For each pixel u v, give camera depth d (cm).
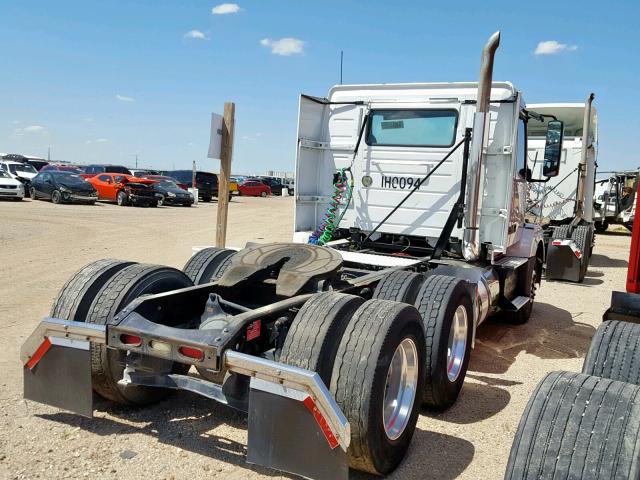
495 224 664
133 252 1275
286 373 321
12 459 370
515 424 472
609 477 239
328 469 315
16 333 636
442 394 472
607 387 271
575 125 1420
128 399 441
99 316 414
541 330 803
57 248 1295
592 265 1542
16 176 3111
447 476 381
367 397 338
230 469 373
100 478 354
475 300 541
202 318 425
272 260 489
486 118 609
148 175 3488
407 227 700
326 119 748
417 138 692
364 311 367
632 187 2348
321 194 758
